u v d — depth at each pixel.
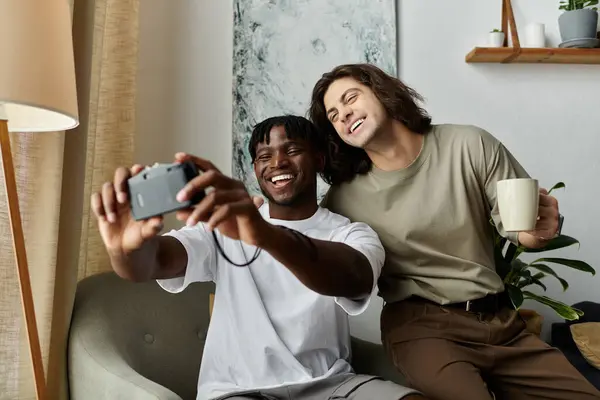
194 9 1.92
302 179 1.26
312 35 1.90
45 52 1.06
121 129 1.70
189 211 0.69
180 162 0.70
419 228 1.30
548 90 1.96
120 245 0.75
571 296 1.89
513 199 1.06
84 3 1.42
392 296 1.36
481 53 1.87
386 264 1.34
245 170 1.86
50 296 1.33
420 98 1.41
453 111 1.93
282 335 1.15
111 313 1.38
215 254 1.19
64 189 1.40
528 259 1.90
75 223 1.40
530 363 1.28
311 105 1.45
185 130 1.88
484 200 1.34
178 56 1.90
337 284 0.91
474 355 1.25
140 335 1.39
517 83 1.95
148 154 1.86
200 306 1.54
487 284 1.30
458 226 1.30
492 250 1.38
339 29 1.90
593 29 1.90
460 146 1.33
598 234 1.93
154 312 1.46
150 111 1.87
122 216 0.75
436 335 1.27
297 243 0.84
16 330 1.31
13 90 1.00
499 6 1.96
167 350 1.41
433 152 1.34
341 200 1.41
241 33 1.90
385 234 1.33
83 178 1.42
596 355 1.55
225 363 1.14
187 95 1.90
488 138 1.33
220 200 0.68
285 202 1.25
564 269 1.90
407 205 1.32
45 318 1.32
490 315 1.31
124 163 1.70
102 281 1.46
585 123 1.96
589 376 1.52
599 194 1.94
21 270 1.08
